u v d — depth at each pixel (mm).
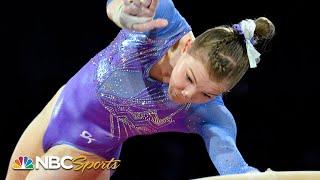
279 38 9336
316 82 9281
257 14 9281
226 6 9281
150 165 9617
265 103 9344
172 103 5191
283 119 9312
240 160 5051
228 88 4762
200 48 4656
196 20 9336
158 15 4914
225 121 5270
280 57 9359
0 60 9414
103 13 9531
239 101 9352
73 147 5488
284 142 9273
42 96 9469
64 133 5523
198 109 5246
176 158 9633
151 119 5324
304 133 9266
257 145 9312
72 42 9523
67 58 9500
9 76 9445
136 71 5156
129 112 5309
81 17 9547
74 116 5484
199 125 5332
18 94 9461
